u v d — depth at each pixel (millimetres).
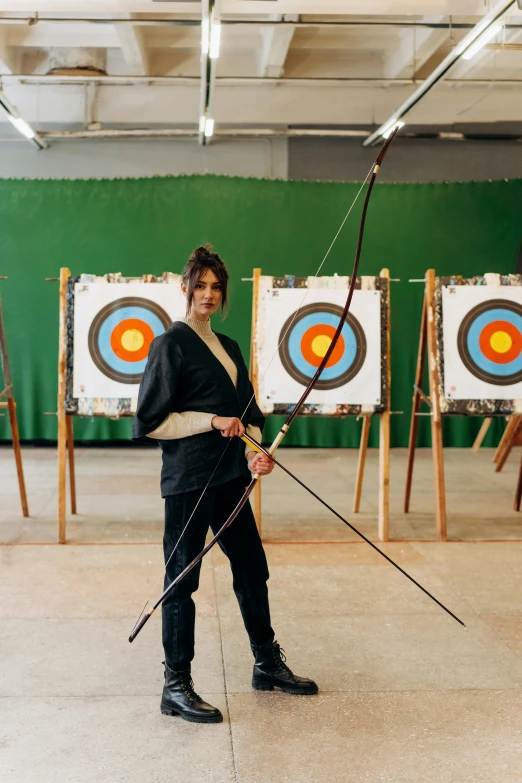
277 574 3246
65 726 2012
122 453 6320
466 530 3959
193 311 2104
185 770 1810
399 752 1896
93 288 3754
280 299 3775
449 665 2398
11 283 6477
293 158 6852
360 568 3328
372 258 6633
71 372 3717
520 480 4359
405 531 3928
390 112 6848
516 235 6664
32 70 6676
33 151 6711
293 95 6789
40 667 2359
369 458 6152
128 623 2711
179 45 6258
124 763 1837
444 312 3818
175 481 2025
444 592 3043
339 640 2582
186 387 2064
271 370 3748
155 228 6551
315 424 6629
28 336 6488
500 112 6852
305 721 2045
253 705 2131
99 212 6520
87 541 3719
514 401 3789
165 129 6754
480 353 3791
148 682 2271
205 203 6555
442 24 4953
